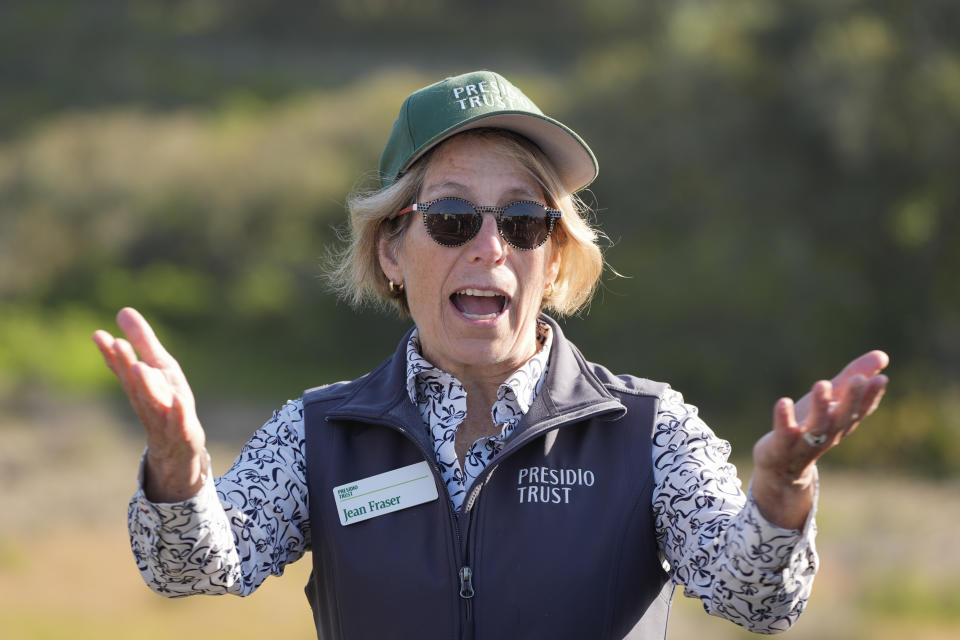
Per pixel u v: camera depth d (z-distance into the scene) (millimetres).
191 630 20031
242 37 155375
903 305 66750
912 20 65625
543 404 5277
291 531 5375
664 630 5320
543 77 137125
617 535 5066
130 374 4223
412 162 5598
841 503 37969
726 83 68375
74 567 25297
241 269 87375
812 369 65562
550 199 5668
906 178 65062
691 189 68938
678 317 66250
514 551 5074
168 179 90250
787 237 66250
